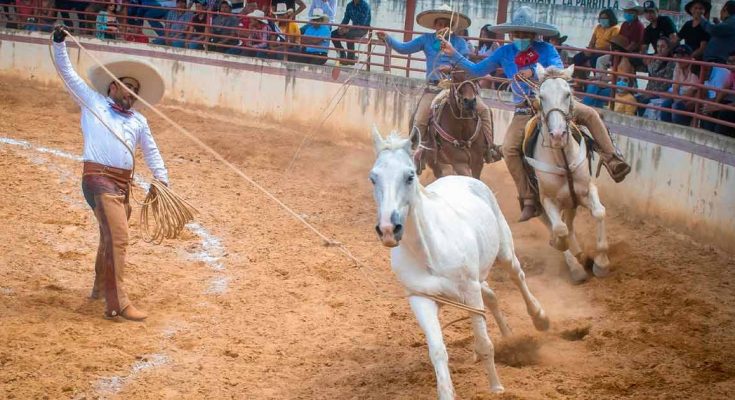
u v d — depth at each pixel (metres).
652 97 14.41
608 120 13.37
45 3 23.62
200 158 16.12
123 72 8.48
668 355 7.59
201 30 21.59
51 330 7.89
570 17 21.03
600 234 9.85
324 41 20.08
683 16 19.09
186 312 8.71
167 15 22.42
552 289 9.68
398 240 5.83
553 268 10.39
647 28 14.92
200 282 9.62
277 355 7.73
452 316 8.76
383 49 22.22
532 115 10.12
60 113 19.50
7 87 21.88
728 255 10.61
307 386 7.08
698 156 11.35
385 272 10.13
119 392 6.85
